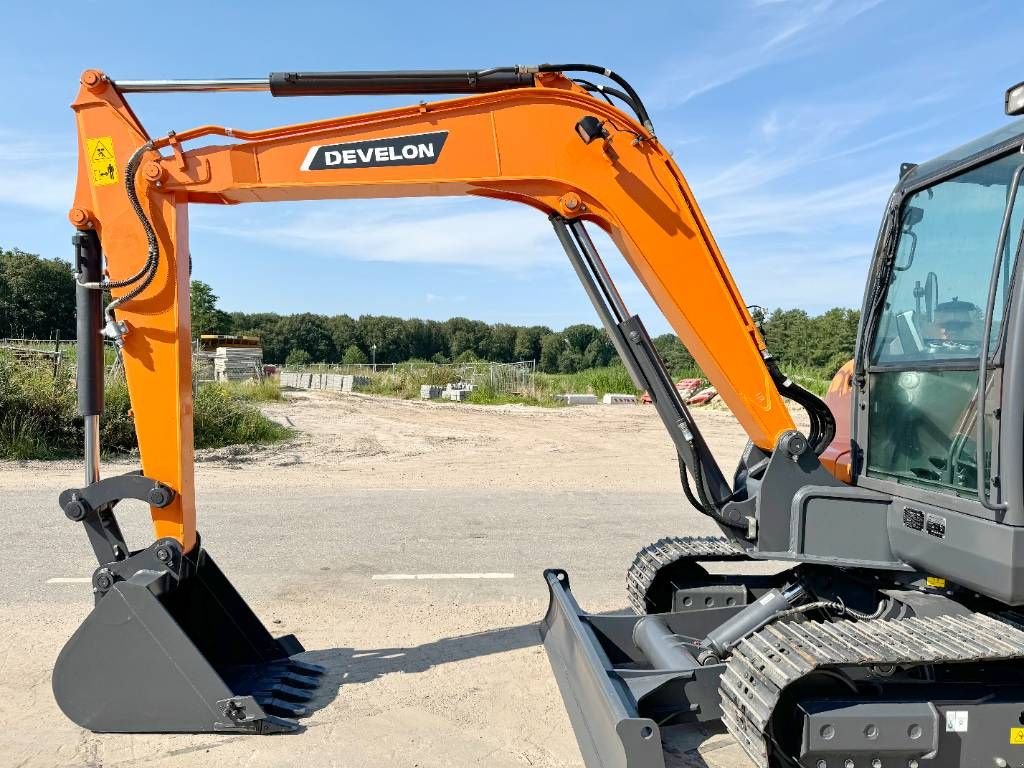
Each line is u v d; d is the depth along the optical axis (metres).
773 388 4.15
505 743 3.95
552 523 8.82
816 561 3.93
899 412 3.85
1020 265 3.08
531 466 13.07
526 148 4.15
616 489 11.05
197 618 4.56
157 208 4.13
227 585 4.75
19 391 12.92
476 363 34.62
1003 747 3.21
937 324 3.62
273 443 15.27
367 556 7.33
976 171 3.45
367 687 4.56
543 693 4.53
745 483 4.46
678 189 4.16
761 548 3.98
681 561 5.17
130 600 3.90
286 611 5.83
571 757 3.82
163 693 3.94
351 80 4.15
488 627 5.55
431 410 24.03
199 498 9.88
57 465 11.94
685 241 4.16
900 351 3.87
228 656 4.73
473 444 15.73
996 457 3.13
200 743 3.86
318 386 38.59
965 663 3.38
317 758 3.75
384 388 33.12
